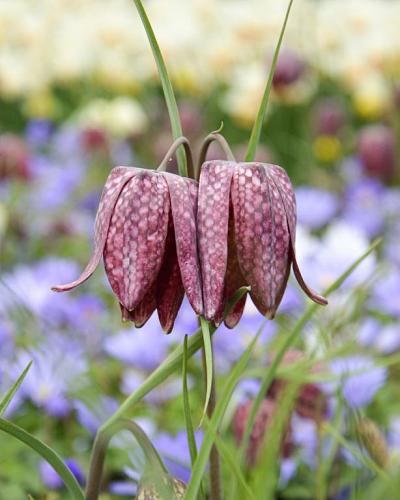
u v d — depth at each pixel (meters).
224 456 0.48
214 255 0.45
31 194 1.13
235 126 1.72
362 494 0.55
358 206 1.12
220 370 0.72
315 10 1.57
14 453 0.65
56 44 1.58
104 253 0.45
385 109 1.49
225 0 1.74
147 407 0.70
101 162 1.34
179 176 0.46
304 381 0.56
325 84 1.68
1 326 0.69
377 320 0.84
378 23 1.54
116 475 0.64
